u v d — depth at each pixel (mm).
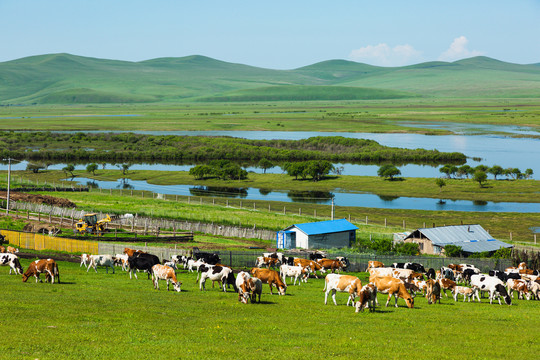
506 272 53062
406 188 147000
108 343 25141
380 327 30953
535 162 193625
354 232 82000
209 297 38594
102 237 74750
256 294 37656
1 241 69375
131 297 36906
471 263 63969
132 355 23359
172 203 119062
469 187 146625
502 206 124000
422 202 130000
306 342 26672
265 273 41625
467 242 78875
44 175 173375
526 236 94750
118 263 52031
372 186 151125
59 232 78562
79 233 78938
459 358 24875
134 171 181125
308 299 39719
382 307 37750
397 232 92875
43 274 46250
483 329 31641
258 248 73250
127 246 63750
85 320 29609
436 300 41625
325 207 123062
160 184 158000
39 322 28406
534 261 64875
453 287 43250
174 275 40781
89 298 35719
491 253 75750
